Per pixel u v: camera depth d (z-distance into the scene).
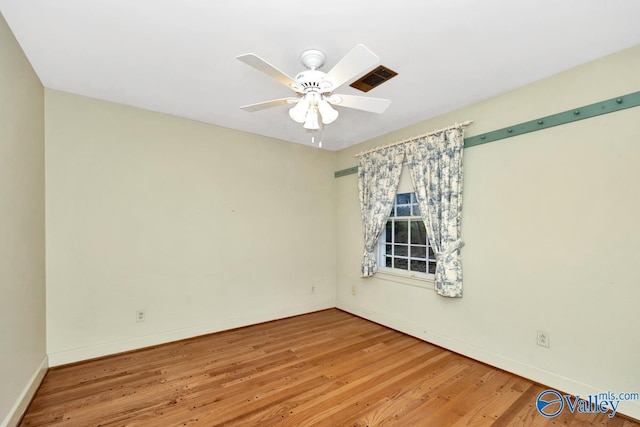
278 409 2.01
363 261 3.87
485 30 1.78
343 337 3.33
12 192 1.82
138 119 2.96
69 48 1.97
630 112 1.94
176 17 1.67
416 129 3.33
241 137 3.65
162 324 3.07
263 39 1.87
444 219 2.90
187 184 3.25
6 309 1.72
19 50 1.93
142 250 2.97
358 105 2.07
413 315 3.35
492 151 2.66
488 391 2.23
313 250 4.32
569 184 2.20
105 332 2.77
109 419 1.89
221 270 3.47
